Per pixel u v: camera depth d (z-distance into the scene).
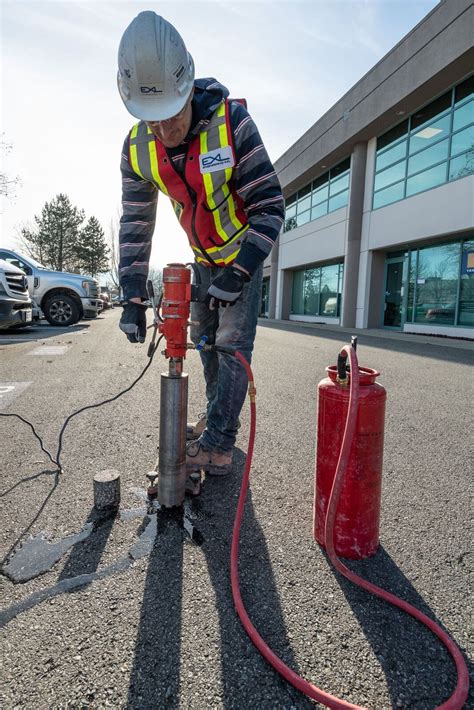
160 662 1.06
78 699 0.96
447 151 10.73
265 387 4.21
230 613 1.23
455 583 1.38
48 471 2.13
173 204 2.02
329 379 1.57
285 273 21.00
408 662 1.09
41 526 1.64
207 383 2.47
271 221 1.63
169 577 1.37
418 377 4.87
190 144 1.61
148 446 2.48
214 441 2.11
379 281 14.10
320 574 1.41
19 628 1.15
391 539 1.63
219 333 2.05
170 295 1.64
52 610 1.22
